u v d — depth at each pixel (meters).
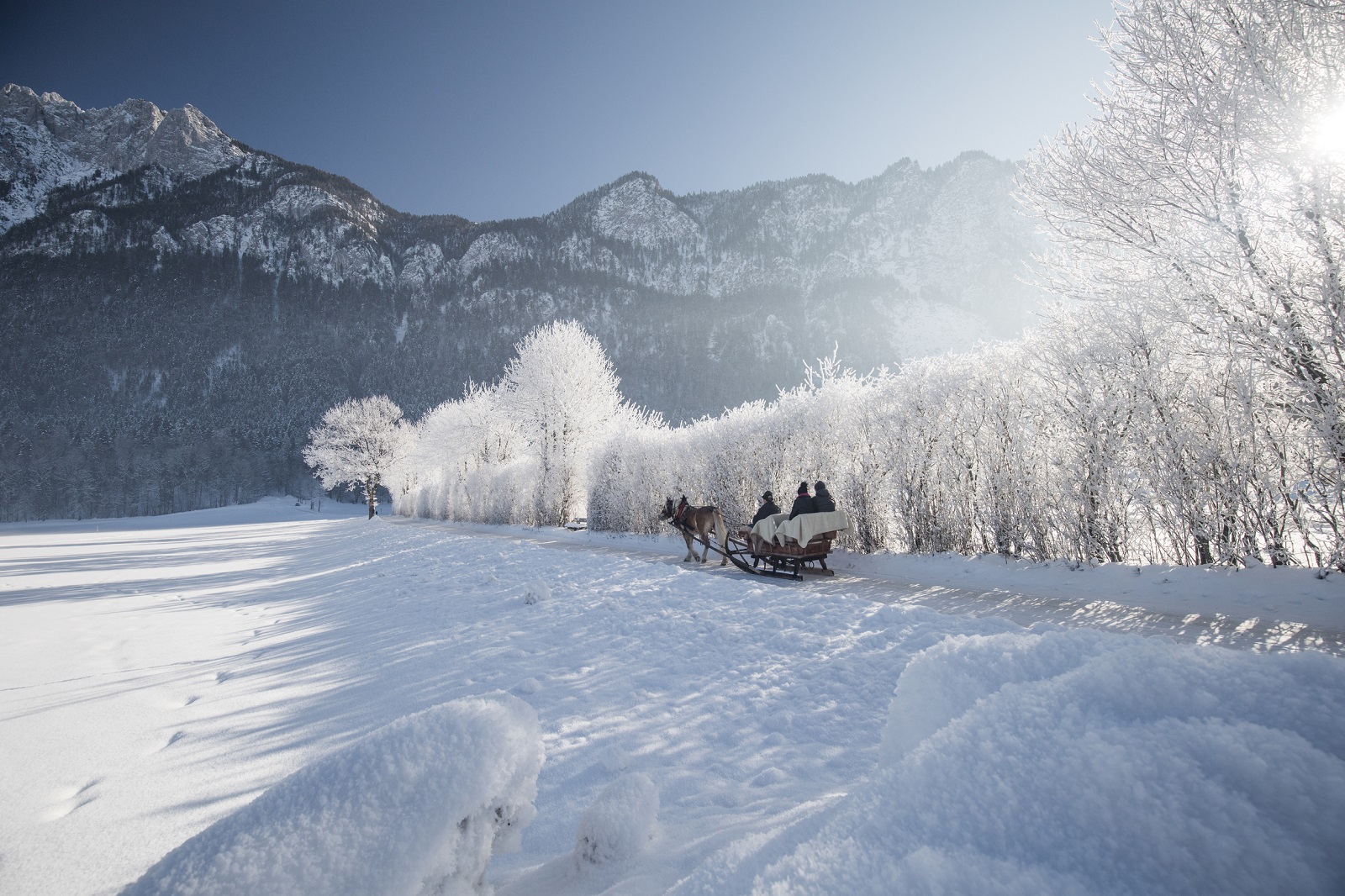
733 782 2.88
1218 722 0.78
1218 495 7.05
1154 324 7.66
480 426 40.81
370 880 1.16
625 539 19.05
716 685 4.40
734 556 12.61
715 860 1.20
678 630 6.12
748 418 15.54
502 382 33.97
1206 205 7.21
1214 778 0.69
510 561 13.16
